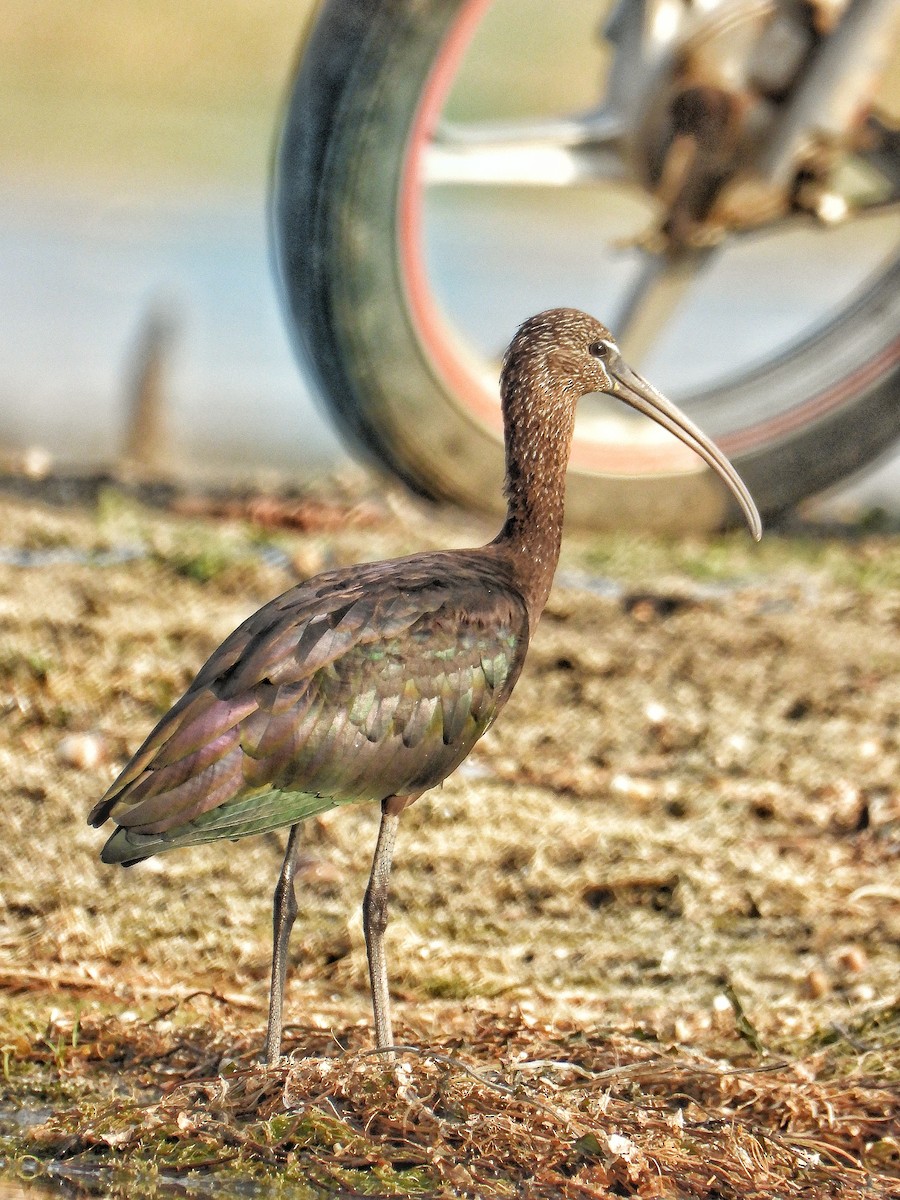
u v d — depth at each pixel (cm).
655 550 1440
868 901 988
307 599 792
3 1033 823
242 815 753
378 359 1309
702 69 1304
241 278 2764
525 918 958
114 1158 731
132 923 918
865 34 1299
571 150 1353
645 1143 737
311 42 1285
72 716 1102
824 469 1459
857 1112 797
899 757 1140
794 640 1289
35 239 2884
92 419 2038
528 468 920
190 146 3662
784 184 1345
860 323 1470
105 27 4112
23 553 1323
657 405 962
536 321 934
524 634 848
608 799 1080
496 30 4178
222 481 1573
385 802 802
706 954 935
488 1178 723
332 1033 823
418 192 1295
